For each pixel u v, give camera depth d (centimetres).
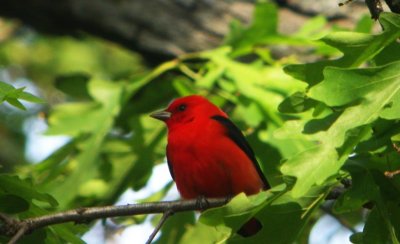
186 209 864
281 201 777
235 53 1359
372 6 786
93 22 1523
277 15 1346
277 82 1257
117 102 1355
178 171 1066
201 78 1301
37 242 829
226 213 752
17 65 2008
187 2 1505
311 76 720
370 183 739
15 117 1916
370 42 714
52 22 1554
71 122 1352
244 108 1227
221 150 1044
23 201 802
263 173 1191
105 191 1339
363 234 767
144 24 1510
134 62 1984
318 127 675
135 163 1355
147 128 1381
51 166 1328
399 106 655
